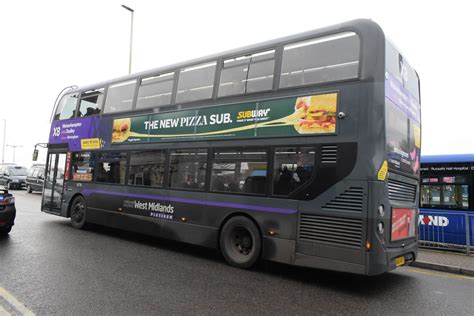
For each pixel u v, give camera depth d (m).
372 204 5.47
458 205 10.12
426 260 8.35
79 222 10.91
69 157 11.59
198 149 7.89
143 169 9.08
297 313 4.68
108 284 5.47
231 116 7.36
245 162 7.03
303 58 6.54
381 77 5.68
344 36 6.12
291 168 6.38
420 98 7.82
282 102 6.62
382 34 5.84
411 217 6.76
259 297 5.27
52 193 12.16
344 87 5.91
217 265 7.14
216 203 7.39
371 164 5.52
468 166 10.12
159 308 4.58
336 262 5.73
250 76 7.23
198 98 8.08
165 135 8.65
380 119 5.59
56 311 4.34
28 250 7.55
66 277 5.74
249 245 6.98
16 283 5.35
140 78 9.61
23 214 13.87
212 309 4.64
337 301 5.27
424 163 10.80
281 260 6.33
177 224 8.09
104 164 10.27
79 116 11.53
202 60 8.20
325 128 6.02
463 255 9.27
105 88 10.71
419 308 5.06
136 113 9.48
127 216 9.32
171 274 6.27
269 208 6.56
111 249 8.14
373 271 5.41
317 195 6.02
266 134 6.78
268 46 7.07
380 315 4.73
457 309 5.05
